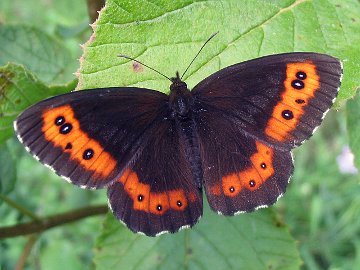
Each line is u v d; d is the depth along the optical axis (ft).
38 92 0.39
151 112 0.38
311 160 0.81
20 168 0.73
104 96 0.36
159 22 0.35
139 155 0.37
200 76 0.36
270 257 0.42
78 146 0.35
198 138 0.38
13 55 0.47
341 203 0.74
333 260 0.71
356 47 0.36
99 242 0.42
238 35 0.36
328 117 0.82
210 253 0.42
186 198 0.37
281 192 0.36
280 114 0.36
